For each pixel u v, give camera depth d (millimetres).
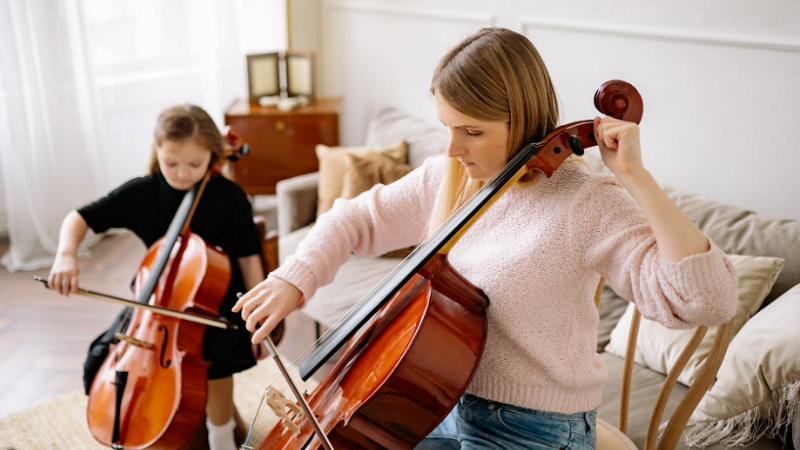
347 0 3627
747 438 1554
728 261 958
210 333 1827
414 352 1043
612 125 988
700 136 2273
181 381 1664
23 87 3135
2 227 3545
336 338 1147
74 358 2541
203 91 3840
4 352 2564
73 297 2982
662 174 2432
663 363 1796
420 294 1164
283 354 2568
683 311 943
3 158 3182
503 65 1036
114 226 1997
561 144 1030
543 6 2645
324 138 3484
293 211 2729
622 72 2439
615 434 1441
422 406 1055
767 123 2086
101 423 1658
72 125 3352
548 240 1092
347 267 2412
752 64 2076
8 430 2107
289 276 1301
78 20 3256
